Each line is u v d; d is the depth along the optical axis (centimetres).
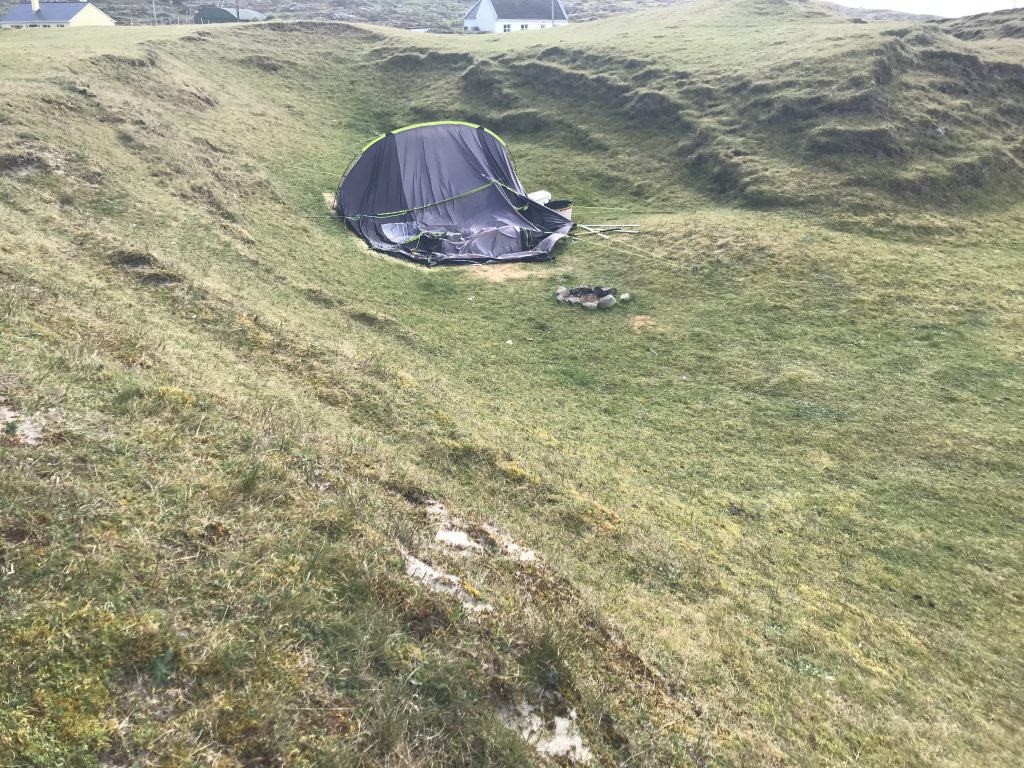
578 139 3369
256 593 500
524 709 516
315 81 3934
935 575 1120
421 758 432
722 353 1786
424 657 505
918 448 1424
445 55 4191
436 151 2628
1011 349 1747
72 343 826
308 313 1614
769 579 1036
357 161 2600
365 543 612
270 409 887
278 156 2892
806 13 4556
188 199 2112
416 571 608
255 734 400
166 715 393
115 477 572
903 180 2614
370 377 1289
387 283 2075
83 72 2766
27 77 2511
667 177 2975
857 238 2339
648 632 763
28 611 415
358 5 9812
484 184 2636
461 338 1789
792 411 1553
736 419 1528
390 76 4106
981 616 1048
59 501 511
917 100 3009
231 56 3828
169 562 500
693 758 572
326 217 2500
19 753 342
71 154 2009
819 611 983
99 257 1391
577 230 2575
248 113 3219
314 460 755
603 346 1822
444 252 2386
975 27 4338
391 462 892
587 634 658
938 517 1249
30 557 451
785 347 1797
